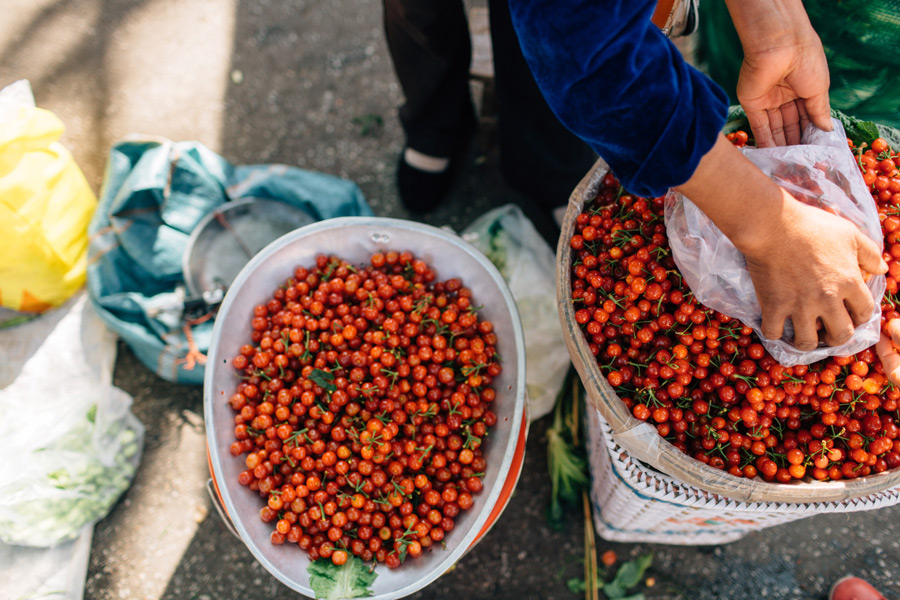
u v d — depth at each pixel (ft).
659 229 4.79
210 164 7.52
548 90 3.07
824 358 4.58
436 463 5.33
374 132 9.09
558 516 6.97
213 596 6.70
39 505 6.25
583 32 2.72
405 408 5.48
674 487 4.66
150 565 6.82
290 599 6.69
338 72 9.53
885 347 4.37
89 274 6.84
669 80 2.86
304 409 5.47
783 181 4.34
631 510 5.71
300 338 5.66
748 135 5.29
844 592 6.43
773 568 6.81
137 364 7.68
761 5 4.01
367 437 5.23
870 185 4.83
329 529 5.11
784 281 3.53
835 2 4.89
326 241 5.84
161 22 9.79
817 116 4.54
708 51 6.30
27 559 6.21
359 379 5.51
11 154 6.24
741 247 3.49
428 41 6.11
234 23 9.85
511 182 7.97
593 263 5.00
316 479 5.24
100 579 6.75
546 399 7.12
